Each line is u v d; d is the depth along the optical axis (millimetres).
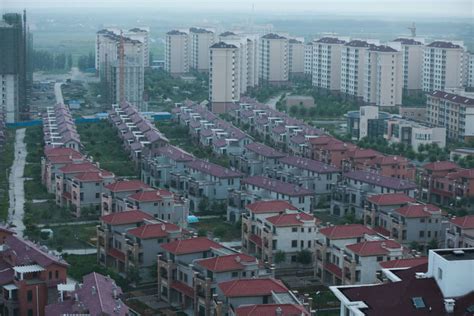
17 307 174875
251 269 184375
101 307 152750
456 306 115938
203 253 197500
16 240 194375
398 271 133250
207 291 180500
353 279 197750
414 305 116812
